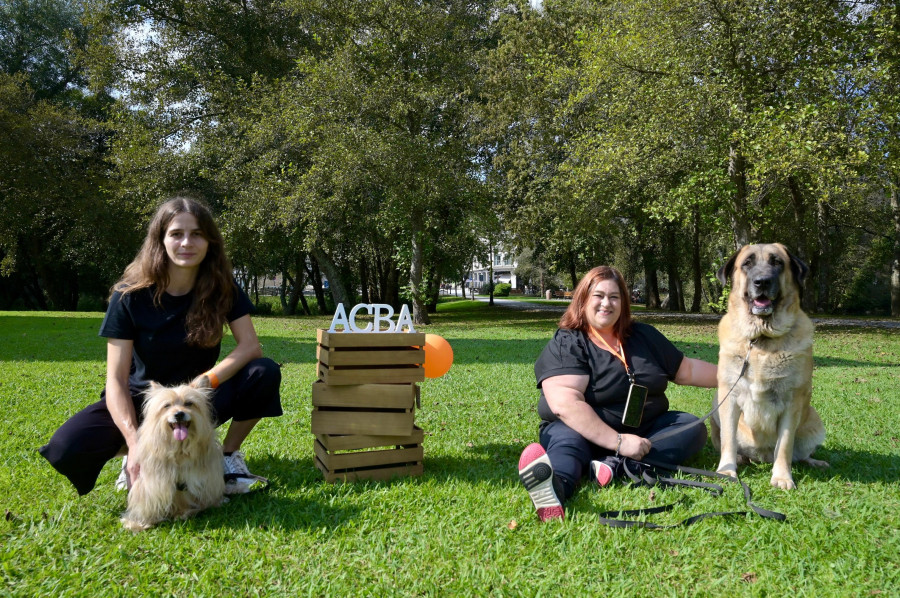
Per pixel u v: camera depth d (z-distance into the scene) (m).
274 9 21.92
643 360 3.62
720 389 3.63
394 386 3.49
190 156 20.42
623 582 2.29
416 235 19.17
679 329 17.42
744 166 15.00
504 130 20.77
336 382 3.46
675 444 3.55
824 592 2.21
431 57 18.08
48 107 25.44
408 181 17.28
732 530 2.73
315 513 2.97
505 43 21.06
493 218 18.97
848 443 4.38
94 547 2.60
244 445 4.26
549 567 2.42
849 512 2.95
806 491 3.26
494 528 2.78
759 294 3.31
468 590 2.24
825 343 13.20
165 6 22.23
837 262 33.38
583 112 18.94
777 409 3.45
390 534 2.74
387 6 17.28
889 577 2.30
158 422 2.77
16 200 24.86
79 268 32.44
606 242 28.17
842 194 15.38
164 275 3.23
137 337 3.25
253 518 2.92
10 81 25.06
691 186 14.94
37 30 30.42
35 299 37.56
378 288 36.69
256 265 30.69
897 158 12.96
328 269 24.09
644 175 15.37
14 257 27.58
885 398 6.23
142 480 2.81
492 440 4.48
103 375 7.43
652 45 14.25
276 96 18.55
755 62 14.23
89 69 22.45
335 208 18.72
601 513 2.92
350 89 16.67
